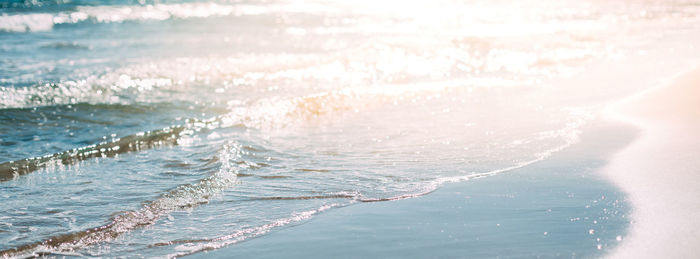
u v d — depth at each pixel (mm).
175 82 11805
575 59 14445
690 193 4191
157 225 4352
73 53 16375
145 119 8789
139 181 5566
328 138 7340
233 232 4141
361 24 25812
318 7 38750
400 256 3492
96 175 5828
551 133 6910
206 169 5965
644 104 7930
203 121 8539
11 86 11078
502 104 9234
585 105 8477
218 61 14594
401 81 12094
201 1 45094
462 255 3432
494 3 38656
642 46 16047
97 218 4520
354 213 4398
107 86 11289
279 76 12625
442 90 10828
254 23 26844
